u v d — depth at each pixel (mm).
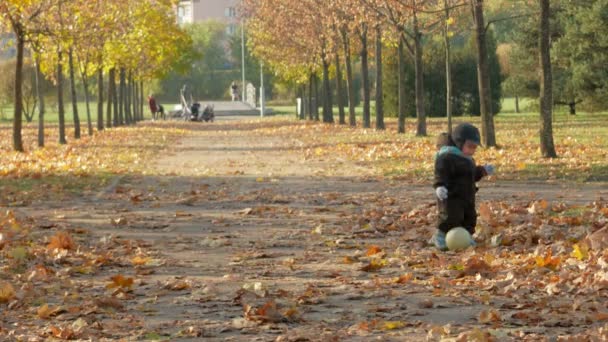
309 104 78688
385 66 79562
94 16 47719
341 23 55375
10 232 14570
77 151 39031
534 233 13391
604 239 12000
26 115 85000
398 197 20094
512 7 61250
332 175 26344
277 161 33188
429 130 52781
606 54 59688
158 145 44875
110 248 13539
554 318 8430
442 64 77188
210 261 12359
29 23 38625
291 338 7887
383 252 12516
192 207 19109
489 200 18672
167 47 70562
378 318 8703
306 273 11305
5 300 9625
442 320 8570
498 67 77500
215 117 98000
